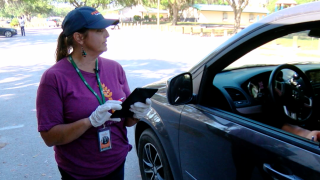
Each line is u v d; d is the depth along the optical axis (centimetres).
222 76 255
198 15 5822
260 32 186
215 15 5834
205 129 208
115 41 2072
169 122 252
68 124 167
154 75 895
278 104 226
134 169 377
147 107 173
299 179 144
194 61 1139
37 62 1191
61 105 171
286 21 172
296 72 235
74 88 173
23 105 632
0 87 791
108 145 186
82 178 188
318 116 242
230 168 188
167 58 1223
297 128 217
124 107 166
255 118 231
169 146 254
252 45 197
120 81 200
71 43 177
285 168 151
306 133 209
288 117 227
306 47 344
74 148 183
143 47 1656
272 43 335
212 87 226
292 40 340
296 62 310
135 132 327
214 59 213
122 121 196
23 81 854
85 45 174
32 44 1992
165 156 272
